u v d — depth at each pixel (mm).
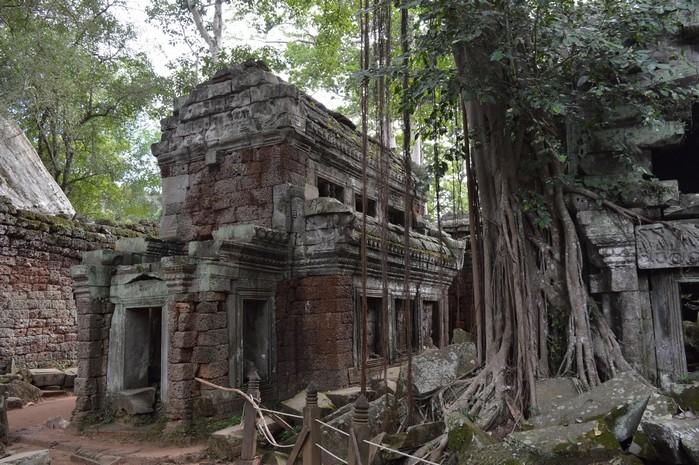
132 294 9109
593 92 6062
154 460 7082
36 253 14008
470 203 7168
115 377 9062
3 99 16750
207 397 7988
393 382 8930
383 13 6324
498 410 5758
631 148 6809
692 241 6262
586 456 4199
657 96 6422
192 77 20844
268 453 6336
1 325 12992
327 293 9922
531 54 6672
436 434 5617
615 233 6484
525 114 6715
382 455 5449
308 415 4617
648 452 4387
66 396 13070
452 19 6246
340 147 12055
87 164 23625
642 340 6352
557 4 6219
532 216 6789
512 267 6422
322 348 9836
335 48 18672
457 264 14094
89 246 15422
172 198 11570
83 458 7434
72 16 19031
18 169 17375
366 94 6059
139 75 22234
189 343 8102
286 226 10172
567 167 7141
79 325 9219
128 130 29016
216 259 8391
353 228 9945
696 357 7777
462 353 6984
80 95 21172
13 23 18641
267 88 10633
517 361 6137
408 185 6020
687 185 9047
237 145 10875
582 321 6199
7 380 12219
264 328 9531
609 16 6277
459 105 8180
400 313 12211
